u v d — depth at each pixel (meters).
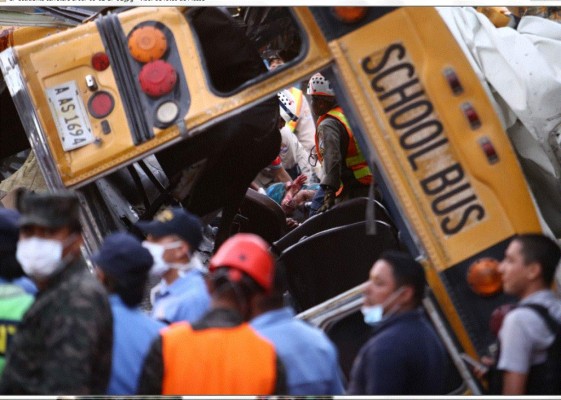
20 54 17.36
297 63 16.84
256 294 12.45
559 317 14.03
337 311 16.41
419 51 16.58
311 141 33.16
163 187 21.70
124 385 12.84
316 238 19.28
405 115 16.53
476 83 16.53
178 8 17.20
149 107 17.08
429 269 16.30
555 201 20.73
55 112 17.34
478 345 16.02
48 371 12.09
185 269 15.48
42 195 12.93
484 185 16.38
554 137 19.95
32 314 12.44
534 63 20.02
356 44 16.59
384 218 21.14
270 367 12.02
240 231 24.62
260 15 20.95
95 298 12.43
